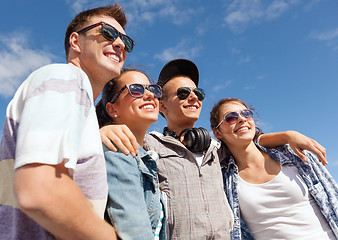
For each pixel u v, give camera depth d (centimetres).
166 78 383
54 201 87
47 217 87
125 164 161
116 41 207
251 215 331
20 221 104
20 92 121
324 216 317
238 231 315
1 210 108
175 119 359
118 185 151
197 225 260
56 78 112
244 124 348
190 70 392
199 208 268
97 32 198
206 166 304
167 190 271
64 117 100
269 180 334
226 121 357
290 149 351
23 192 85
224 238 269
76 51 198
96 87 200
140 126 244
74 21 213
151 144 294
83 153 115
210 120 395
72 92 112
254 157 349
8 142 114
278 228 314
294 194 318
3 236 104
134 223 142
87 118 121
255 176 343
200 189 280
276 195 323
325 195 323
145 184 180
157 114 250
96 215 108
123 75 256
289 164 343
